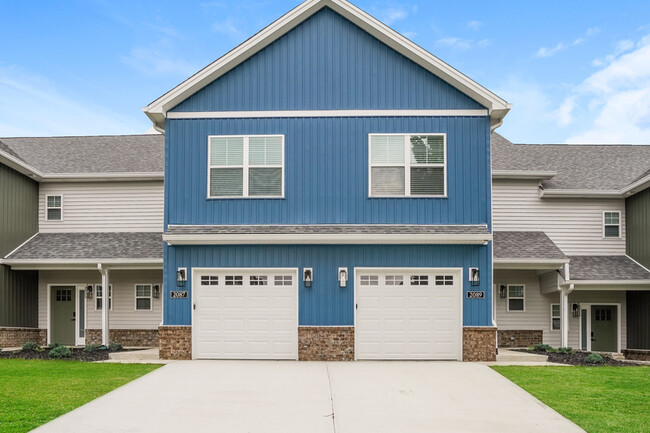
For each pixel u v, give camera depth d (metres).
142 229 21.23
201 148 16.25
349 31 16.33
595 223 21.23
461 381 12.53
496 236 20.36
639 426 9.12
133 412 9.73
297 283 15.77
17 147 23.88
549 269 19.25
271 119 16.22
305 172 16.09
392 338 15.70
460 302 15.70
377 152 16.12
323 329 15.62
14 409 9.77
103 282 19.14
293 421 9.28
